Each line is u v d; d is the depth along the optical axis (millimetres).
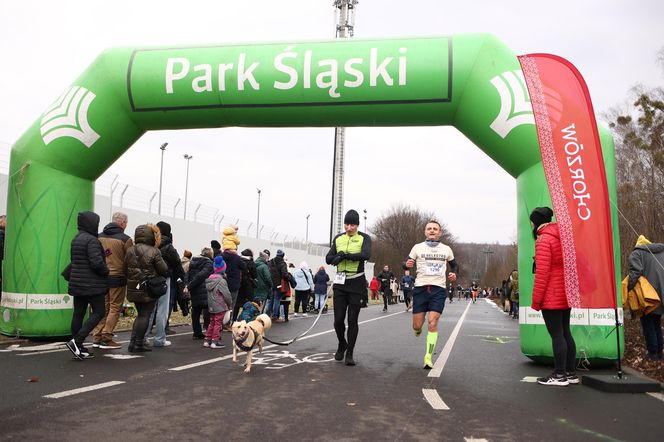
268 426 4203
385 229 86875
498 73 7914
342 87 8297
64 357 7355
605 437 4082
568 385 6082
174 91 8766
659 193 20906
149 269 7836
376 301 38781
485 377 6535
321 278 20219
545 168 6527
